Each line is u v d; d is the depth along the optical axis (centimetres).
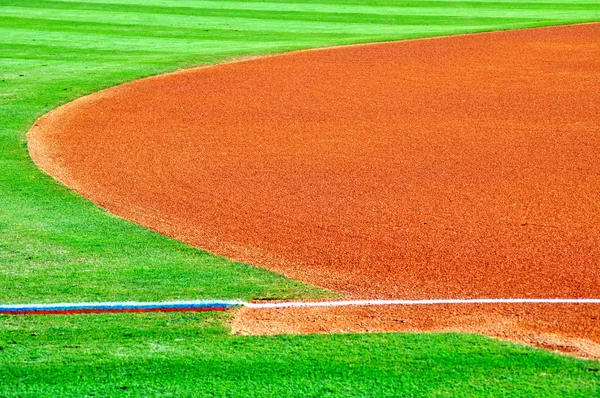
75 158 1113
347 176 1009
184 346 534
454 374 491
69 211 876
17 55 1933
